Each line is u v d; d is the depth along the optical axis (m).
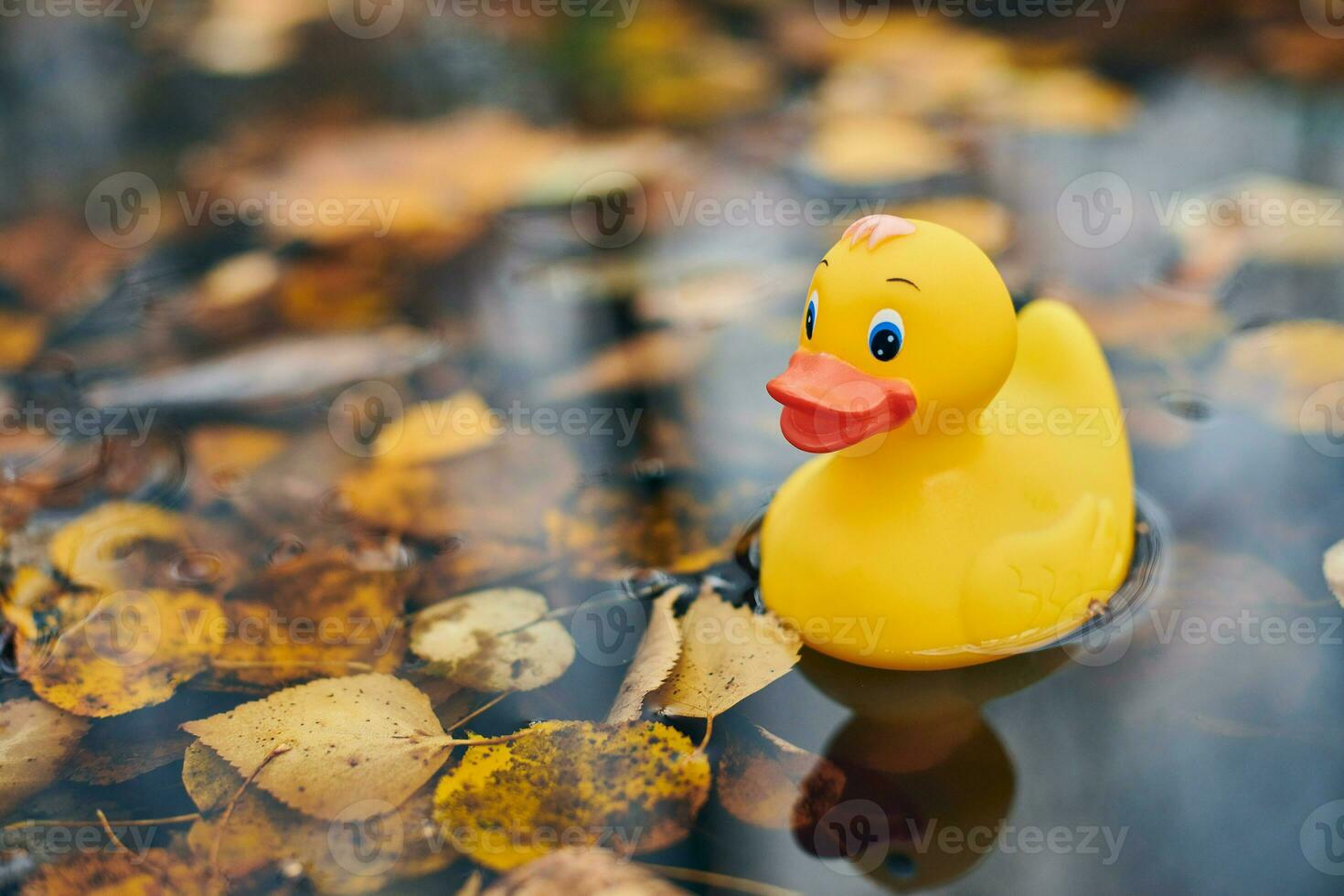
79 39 0.98
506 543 0.58
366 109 0.87
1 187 0.78
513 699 0.52
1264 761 0.50
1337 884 0.48
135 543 0.58
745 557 0.56
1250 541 0.56
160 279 0.71
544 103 0.87
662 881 0.48
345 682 0.53
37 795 0.50
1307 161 0.74
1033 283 0.68
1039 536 0.52
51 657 0.54
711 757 0.50
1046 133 0.78
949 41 0.92
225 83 0.92
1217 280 0.68
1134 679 0.52
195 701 0.53
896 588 0.52
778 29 0.96
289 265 0.72
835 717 0.52
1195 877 0.48
